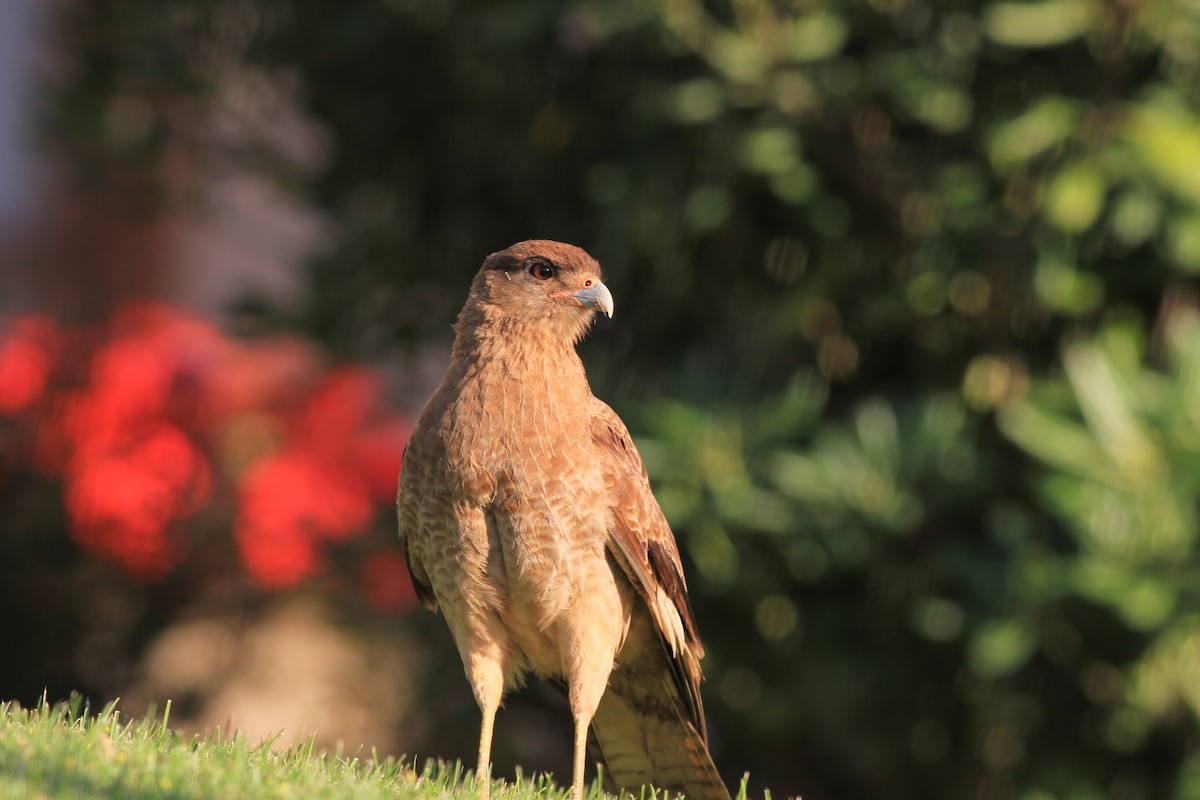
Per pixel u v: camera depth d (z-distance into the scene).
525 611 8.65
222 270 21.08
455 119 12.73
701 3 10.53
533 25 10.87
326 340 13.09
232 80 13.12
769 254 11.47
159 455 12.88
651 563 8.95
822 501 10.34
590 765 13.42
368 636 13.42
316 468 12.89
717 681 11.59
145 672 13.48
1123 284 10.54
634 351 12.30
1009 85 10.77
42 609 13.40
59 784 6.54
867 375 11.58
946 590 10.50
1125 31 10.05
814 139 10.77
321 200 13.35
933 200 10.73
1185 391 9.89
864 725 11.18
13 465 13.30
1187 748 10.31
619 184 11.27
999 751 10.82
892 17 10.70
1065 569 9.91
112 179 13.78
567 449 8.52
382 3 12.17
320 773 8.07
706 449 10.47
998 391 10.70
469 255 13.07
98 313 16.16
